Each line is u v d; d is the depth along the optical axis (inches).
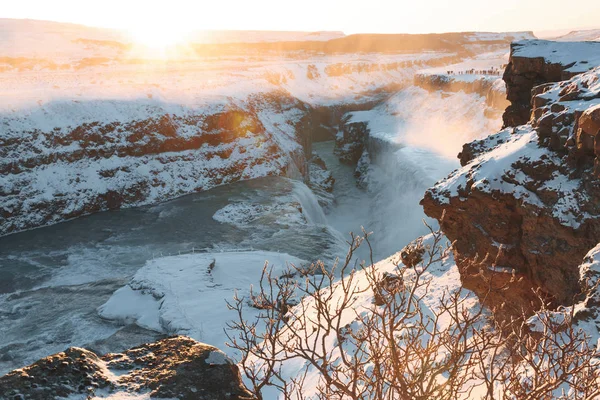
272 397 601.0
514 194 625.3
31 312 1462.8
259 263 1626.5
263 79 4404.5
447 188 689.6
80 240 2102.6
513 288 631.2
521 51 1154.7
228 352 1002.7
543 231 602.9
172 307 1289.4
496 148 730.2
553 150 633.6
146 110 2856.8
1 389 166.2
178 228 2208.4
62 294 1579.7
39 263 1868.8
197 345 198.1
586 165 589.9
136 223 2305.6
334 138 4977.9
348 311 832.9
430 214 705.6
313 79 5718.5
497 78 3171.8
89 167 2549.2
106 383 176.1
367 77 6240.2
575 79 768.3
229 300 1300.4
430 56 7509.8
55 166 2463.1
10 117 2456.9
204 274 1494.8
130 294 1443.2
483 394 380.5
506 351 430.3
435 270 834.8
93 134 2610.7
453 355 202.4
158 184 2684.5
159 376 182.1
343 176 3649.1
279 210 2386.8
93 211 2465.6
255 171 3009.4
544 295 609.0
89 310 1433.3
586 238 572.1
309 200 2768.2
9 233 2209.6
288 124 3777.1
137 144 2719.0
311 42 7504.9
